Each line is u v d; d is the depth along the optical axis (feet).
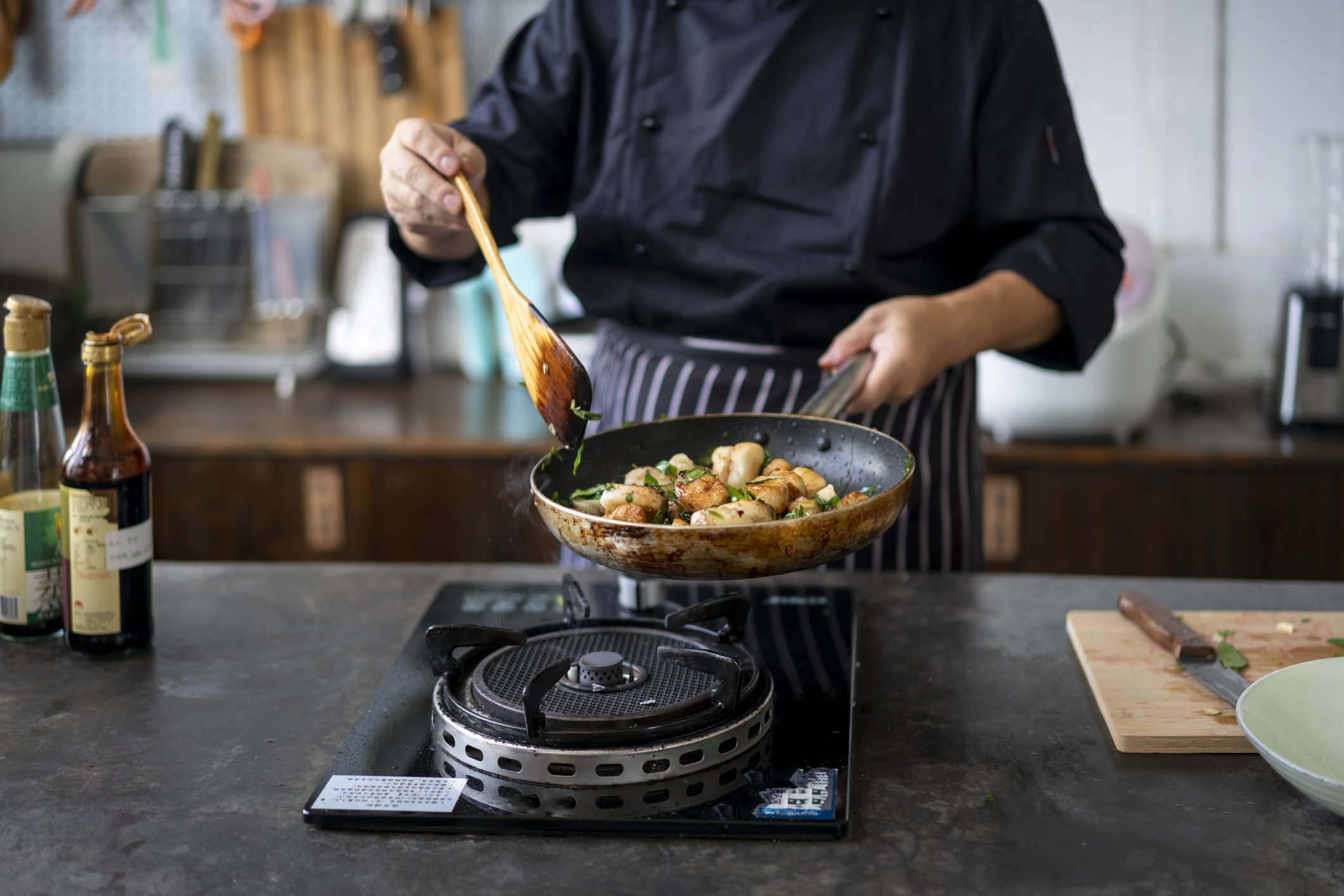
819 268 5.21
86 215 9.34
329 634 4.10
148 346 9.27
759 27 5.20
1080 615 4.08
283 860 2.78
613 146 5.45
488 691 3.24
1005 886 2.66
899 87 5.17
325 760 3.23
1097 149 9.30
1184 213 9.32
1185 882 2.67
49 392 4.02
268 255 9.32
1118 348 7.59
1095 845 2.82
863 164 5.21
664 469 3.77
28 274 9.99
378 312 9.54
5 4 9.42
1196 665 3.63
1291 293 8.05
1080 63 9.16
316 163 9.48
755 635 4.01
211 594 4.47
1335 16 8.95
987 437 8.10
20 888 2.67
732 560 2.97
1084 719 3.46
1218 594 4.41
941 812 2.97
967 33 5.20
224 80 9.82
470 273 5.57
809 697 3.52
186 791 3.08
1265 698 3.07
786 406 5.30
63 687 3.68
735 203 5.34
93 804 3.01
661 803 2.92
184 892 2.66
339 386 9.48
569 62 5.51
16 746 3.31
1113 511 7.89
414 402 8.98
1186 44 9.05
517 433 8.13
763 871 2.72
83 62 9.79
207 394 9.19
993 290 4.83
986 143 5.26
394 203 4.85
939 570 5.48
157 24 9.48
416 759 3.15
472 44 9.71
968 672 3.79
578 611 3.77
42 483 4.03
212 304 9.36
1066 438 7.96
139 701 3.58
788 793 2.97
